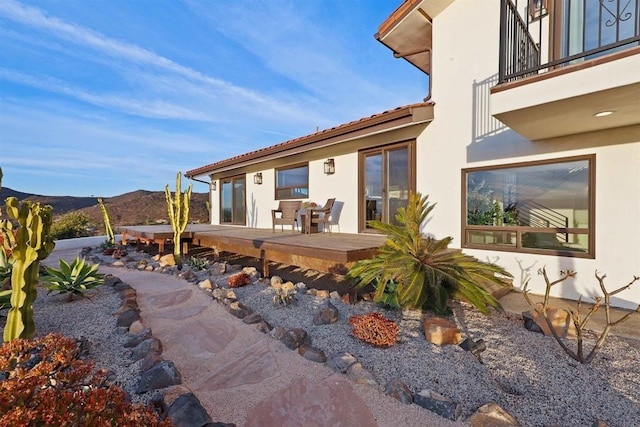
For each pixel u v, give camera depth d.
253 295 4.95
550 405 2.22
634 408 2.18
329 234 7.70
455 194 5.97
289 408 2.20
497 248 5.41
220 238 7.67
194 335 3.43
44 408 1.41
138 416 1.59
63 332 3.40
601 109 3.63
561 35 5.05
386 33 7.21
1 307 3.61
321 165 8.60
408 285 3.72
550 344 3.19
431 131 6.31
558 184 4.85
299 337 3.20
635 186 4.20
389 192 7.11
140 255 8.95
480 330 3.57
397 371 2.68
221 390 2.42
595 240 4.49
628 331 3.46
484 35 5.60
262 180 10.85
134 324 3.47
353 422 2.05
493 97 3.86
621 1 4.52
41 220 2.89
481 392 2.38
